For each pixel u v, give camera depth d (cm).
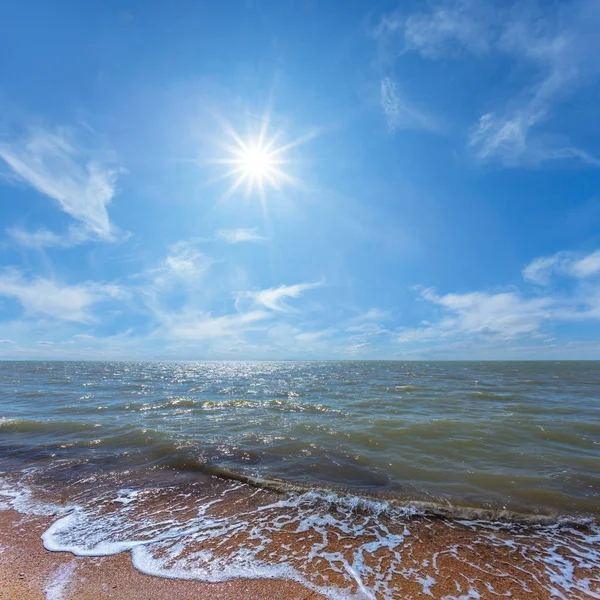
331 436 1098
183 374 5403
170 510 591
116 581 390
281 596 369
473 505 618
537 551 473
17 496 649
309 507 607
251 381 3772
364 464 836
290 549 467
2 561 428
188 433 1136
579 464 844
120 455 905
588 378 4006
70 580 391
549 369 6656
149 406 1752
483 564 438
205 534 507
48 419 1370
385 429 1191
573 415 1495
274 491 677
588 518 577
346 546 477
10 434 1131
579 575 417
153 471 786
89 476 756
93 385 3089
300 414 1516
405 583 394
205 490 681
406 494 663
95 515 569
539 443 1033
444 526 543
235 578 400
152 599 362
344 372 5775
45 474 768
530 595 378
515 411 1593
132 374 5181
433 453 928
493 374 4866
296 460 862
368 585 389
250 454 908
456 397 2130
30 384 3134
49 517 561
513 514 586
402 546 479
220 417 1440
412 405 1784
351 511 591
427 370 6309
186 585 386
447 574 414
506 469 804
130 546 470
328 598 367
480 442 1037
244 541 487
